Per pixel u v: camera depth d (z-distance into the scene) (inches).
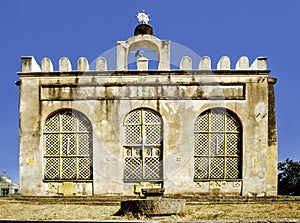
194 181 725.9
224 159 741.3
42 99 758.5
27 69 764.6
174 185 715.4
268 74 758.5
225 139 742.5
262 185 735.1
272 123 758.5
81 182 731.4
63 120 757.3
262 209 553.9
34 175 742.5
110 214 503.5
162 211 456.8
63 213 525.3
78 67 759.7
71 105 751.1
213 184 731.4
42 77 761.6
